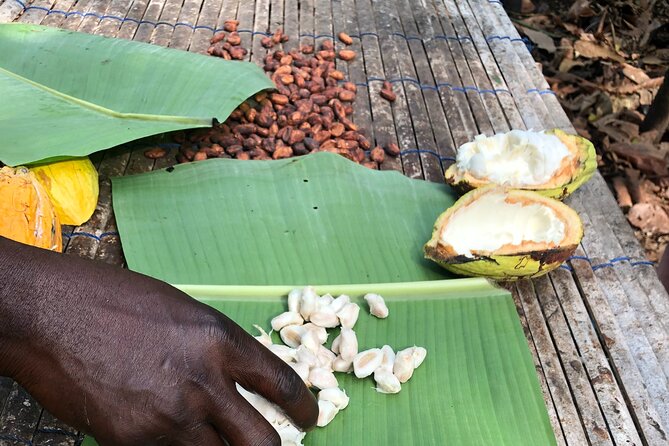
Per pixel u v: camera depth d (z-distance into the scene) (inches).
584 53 69.0
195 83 37.0
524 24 73.6
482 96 42.8
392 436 25.0
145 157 36.6
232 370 20.0
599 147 59.5
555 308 30.5
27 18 43.7
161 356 19.0
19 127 33.3
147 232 31.9
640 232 52.9
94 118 34.9
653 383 28.1
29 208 28.9
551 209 30.7
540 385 27.1
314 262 31.1
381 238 32.1
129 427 18.8
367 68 44.1
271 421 23.8
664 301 31.4
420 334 28.3
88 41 39.4
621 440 26.2
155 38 44.2
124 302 19.4
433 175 37.0
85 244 31.9
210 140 37.5
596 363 28.5
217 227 32.1
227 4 48.6
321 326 28.0
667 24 74.2
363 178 34.5
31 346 18.8
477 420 25.5
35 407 25.4
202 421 19.2
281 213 32.7
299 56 43.8
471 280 29.9
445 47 46.7
